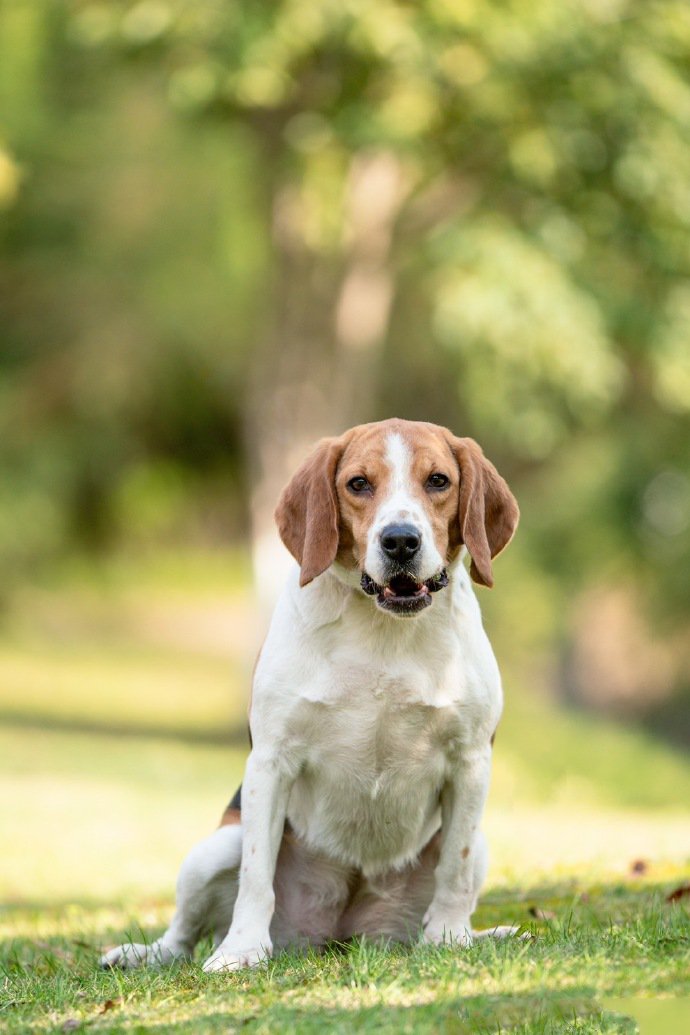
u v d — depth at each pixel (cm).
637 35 1576
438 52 1472
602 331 1642
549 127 1568
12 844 1047
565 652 2522
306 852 525
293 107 1589
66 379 2531
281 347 1788
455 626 508
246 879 494
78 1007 445
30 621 3028
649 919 527
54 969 530
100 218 2103
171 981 467
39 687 2448
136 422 3000
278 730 500
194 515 3662
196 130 1759
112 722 2088
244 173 1822
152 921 690
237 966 474
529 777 1664
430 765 505
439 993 423
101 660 2870
